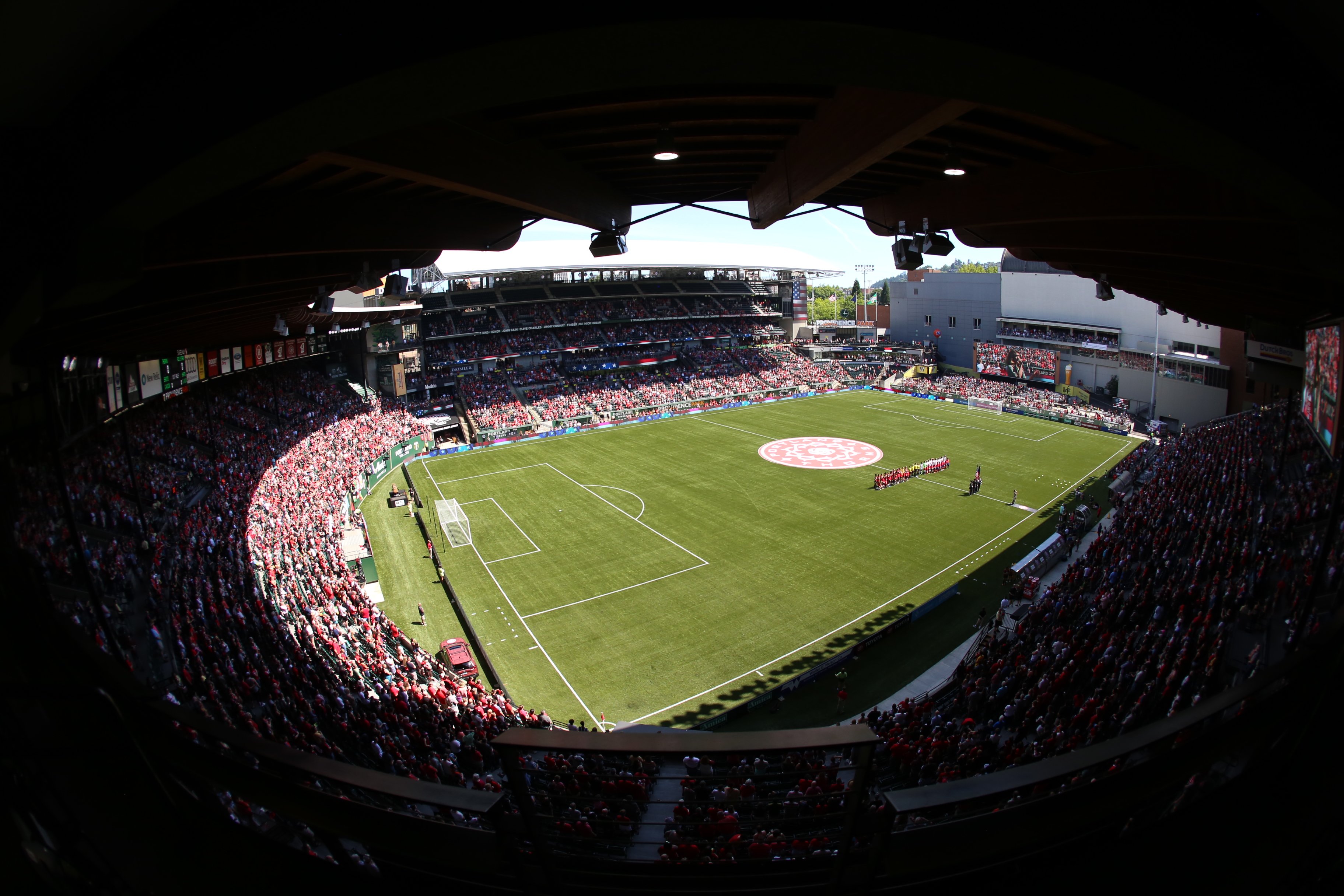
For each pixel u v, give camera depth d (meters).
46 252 4.50
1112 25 4.14
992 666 22.62
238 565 27.03
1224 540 25.69
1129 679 17.59
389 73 4.14
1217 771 5.53
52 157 4.46
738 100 9.43
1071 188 11.30
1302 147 4.49
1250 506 28.78
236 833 4.71
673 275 96.88
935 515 43.00
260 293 20.97
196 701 15.36
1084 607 25.08
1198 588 21.69
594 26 3.94
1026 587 31.03
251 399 51.09
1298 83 4.39
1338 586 15.89
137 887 4.11
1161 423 64.00
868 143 8.59
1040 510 43.78
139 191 4.46
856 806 3.91
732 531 40.59
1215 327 61.62
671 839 8.54
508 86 4.53
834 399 85.31
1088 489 48.16
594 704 24.36
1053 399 74.69
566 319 82.44
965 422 70.75
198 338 32.91
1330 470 27.38
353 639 24.34
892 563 35.75
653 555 37.19
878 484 48.59
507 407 70.12
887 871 4.44
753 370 90.06
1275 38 4.29
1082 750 4.11
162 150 4.40
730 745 3.57
